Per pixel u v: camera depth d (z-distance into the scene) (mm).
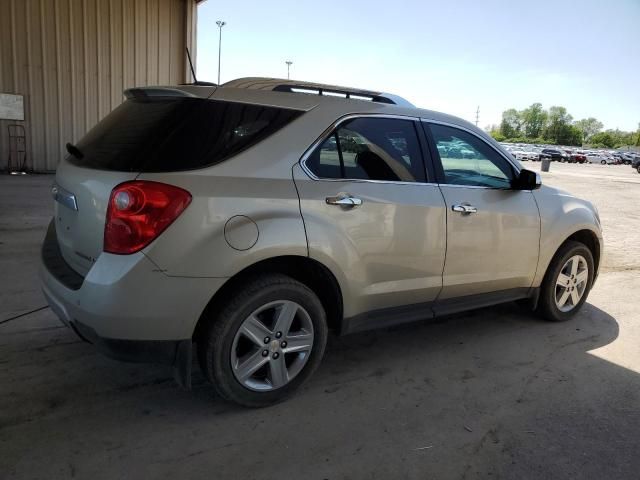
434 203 3605
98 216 2697
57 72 12820
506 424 3086
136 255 2568
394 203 3387
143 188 2584
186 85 3180
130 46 13523
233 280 2926
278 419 3010
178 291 2643
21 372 3357
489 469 2670
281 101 3150
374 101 3600
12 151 12688
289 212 2928
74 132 13242
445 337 4367
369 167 3365
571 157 68938
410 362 3855
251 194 2818
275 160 2963
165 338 2691
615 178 32125
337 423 3004
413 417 3111
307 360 3201
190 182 2664
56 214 3279
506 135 151375
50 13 12531
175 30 14148
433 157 3734
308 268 3209
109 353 2709
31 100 12672
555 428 3066
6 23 12133
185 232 2623
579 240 5027
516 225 4152
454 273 3812
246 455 2674
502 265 4133
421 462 2697
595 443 2939
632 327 4812
